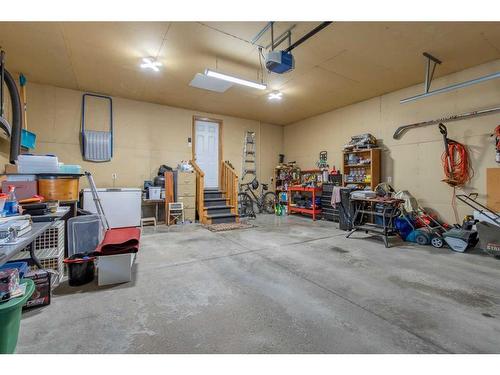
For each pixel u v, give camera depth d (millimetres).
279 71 3559
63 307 2086
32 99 5289
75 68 4609
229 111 7426
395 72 4707
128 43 3764
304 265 3191
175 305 2143
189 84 5379
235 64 4445
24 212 2201
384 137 5867
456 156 4590
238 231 5348
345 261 3361
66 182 3066
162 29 3412
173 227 5770
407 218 4516
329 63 4367
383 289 2486
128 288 2473
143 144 6523
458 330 1796
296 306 2141
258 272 2941
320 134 7688
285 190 8422
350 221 5367
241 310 2068
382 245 4219
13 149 4117
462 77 4555
